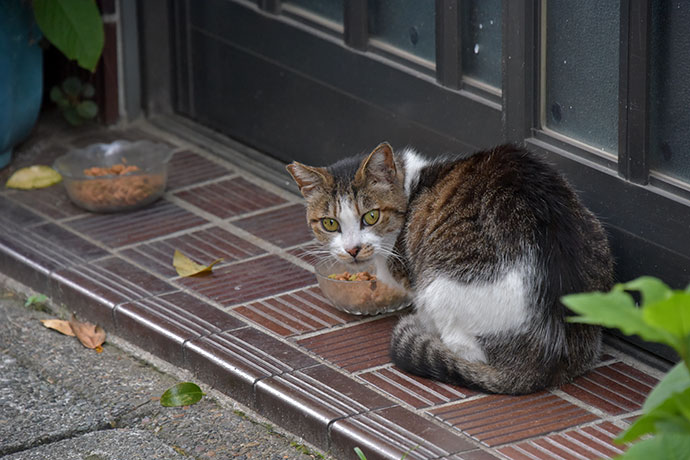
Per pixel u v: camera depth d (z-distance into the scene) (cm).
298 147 582
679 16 368
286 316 445
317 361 408
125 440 380
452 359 383
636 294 411
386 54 509
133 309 449
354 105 536
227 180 582
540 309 371
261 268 489
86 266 492
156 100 656
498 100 455
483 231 383
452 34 462
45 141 636
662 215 389
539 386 381
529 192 385
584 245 381
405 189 425
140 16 633
